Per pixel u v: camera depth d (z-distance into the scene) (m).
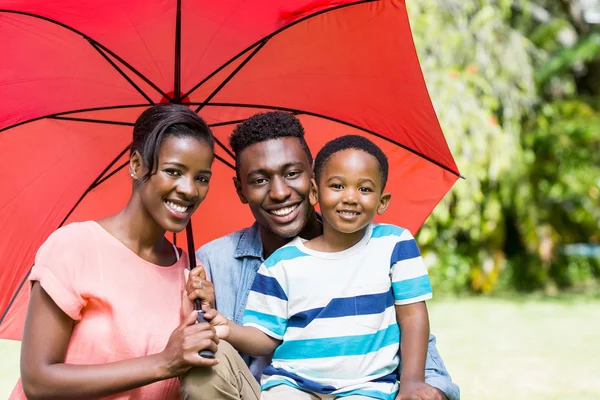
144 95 2.72
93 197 2.81
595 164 12.90
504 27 10.95
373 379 2.28
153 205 2.17
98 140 2.76
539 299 11.56
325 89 2.86
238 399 2.07
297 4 2.58
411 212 2.96
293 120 2.61
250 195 2.55
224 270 2.62
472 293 12.19
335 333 2.30
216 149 2.97
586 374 6.31
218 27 2.62
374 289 2.35
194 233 3.07
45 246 2.13
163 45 2.62
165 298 2.21
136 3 2.43
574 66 13.68
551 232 12.34
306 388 2.26
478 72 10.60
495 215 11.05
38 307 2.04
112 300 2.09
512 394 5.62
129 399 2.09
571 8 13.86
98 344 2.07
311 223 2.68
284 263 2.41
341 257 2.40
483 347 7.64
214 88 2.81
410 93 2.77
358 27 2.68
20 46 2.45
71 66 2.57
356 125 2.92
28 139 2.64
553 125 12.33
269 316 2.38
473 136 9.90
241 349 2.32
